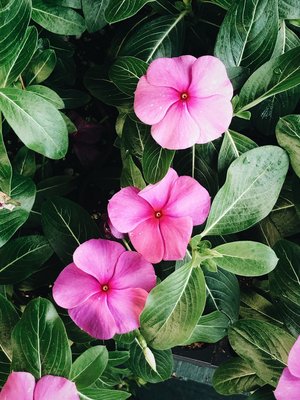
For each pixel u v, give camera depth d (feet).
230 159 0.91
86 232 0.98
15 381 0.81
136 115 0.87
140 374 1.04
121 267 0.86
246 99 0.87
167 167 0.82
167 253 0.83
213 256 0.85
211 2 1.01
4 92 0.85
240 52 0.89
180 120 0.80
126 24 1.18
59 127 0.87
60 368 0.83
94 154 1.33
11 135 1.33
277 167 0.86
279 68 0.84
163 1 1.03
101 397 0.86
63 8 1.03
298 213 0.95
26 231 1.21
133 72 0.92
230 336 0.94
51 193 1.18
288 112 0.99
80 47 1.34
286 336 0.91
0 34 0.77
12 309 0.90
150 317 0.84
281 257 0.90
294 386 0.83
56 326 0.82
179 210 0.83
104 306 0.87
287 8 0.93
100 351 0.85
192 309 0.85
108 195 1.31
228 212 0.86
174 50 1.02
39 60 1.03
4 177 0.87
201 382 1.39
